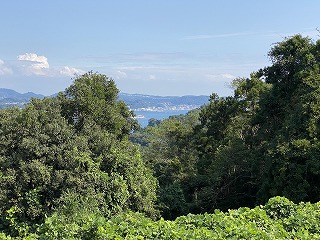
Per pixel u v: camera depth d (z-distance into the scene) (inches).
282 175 769.6
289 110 938.1
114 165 663.1
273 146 844.0
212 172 1066.1
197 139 1371.8
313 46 992.2
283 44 1048.2
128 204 664.4
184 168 1343.5
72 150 607.2
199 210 1074.1
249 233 340.8
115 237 342.0
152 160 1449.3
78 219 439.2
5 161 595.5
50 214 561.0
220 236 335.6
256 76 1231.5
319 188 775.1
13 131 620.7
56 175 580.1
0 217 566.3
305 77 910.4
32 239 413.7
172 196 1039.6
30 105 642.2
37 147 594.9
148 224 374.9
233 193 1063.0
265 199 816.9
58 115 652.7
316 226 401.7
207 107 1365.7
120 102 855.7
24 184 575.2
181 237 335.3
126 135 828.0
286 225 410.9
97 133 676.1
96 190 609.0
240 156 1017.5
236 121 1221.7
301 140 766.5
